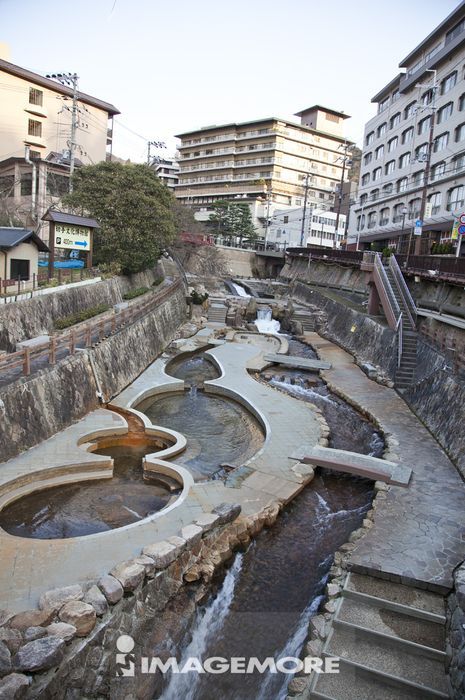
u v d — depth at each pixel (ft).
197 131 321.32
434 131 127.65
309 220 260.21
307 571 34.91
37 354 53.83
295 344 116.16
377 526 37.50
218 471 48.73
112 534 33.94
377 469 46.50
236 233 253.24
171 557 30.81
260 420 62.34
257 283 199.41
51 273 82.69
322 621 29.22
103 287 96.37
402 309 88.63
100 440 52.29
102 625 25.66
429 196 128.47
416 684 25.14
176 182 361.51
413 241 132.87
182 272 172.65
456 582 28.50
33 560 30.63
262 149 296.51
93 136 179.42
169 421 63.26
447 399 57.11
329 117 316.40
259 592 32.89
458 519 38.83
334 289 153.69
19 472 41.11
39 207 126.52
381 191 161.89
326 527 40.09
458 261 76.38
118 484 44.62
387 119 159.53
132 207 107.04
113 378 68.08
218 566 34.27
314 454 49.88
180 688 26.78
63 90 165.78
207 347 106.63
